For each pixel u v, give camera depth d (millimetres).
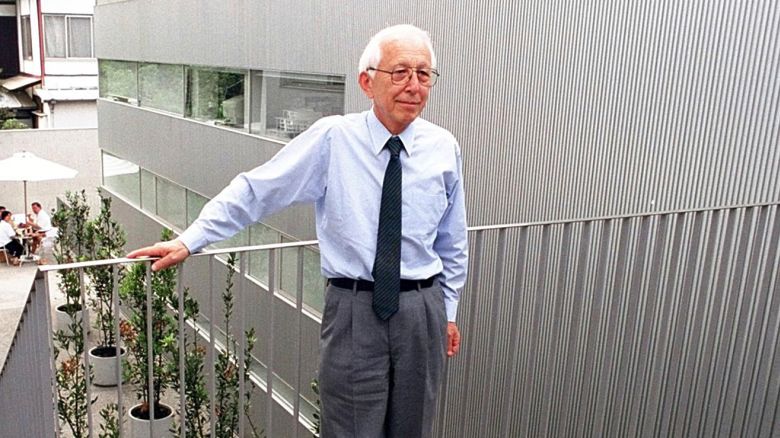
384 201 2039
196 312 6203
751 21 3861
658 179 4367
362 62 2031
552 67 4953
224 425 5684
